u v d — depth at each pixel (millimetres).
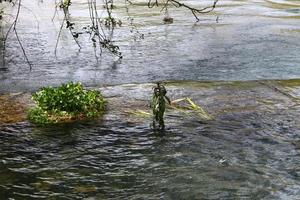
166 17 24156
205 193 7266
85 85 13289
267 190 7363
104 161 8438
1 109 10875
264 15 27141
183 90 12391
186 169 8086
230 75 14555
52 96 10523
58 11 27797
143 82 13742
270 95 12062
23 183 7574
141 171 8031
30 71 14938
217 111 10891
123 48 18406
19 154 8664
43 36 20422
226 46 18766
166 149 8922
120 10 28031
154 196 7191
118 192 7312
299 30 22188
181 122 10266
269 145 9109
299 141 9320
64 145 9086
